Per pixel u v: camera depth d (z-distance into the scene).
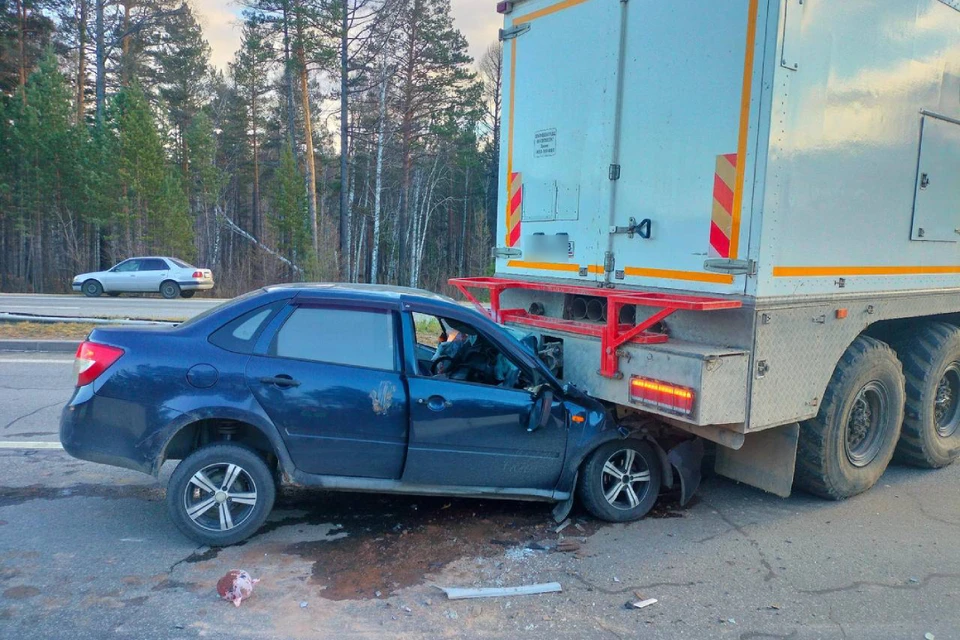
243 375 4.05
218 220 45.94
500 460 4.37
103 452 4.00
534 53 5.60
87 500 4.77
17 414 6.89
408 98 35.56
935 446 5.90
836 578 3.91
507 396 4.35
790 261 4.22
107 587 3.58
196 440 4.26
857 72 4.50
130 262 26.28
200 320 4.25
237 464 4.07
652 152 4.63
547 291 5.45
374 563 3.96
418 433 4.21
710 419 3.96
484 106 42.00
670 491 5.31
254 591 3.58
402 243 45.25
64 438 4.03
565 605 3.53
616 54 4.84
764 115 3.96
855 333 4.83
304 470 4.15
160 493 4.93
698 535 4.50
